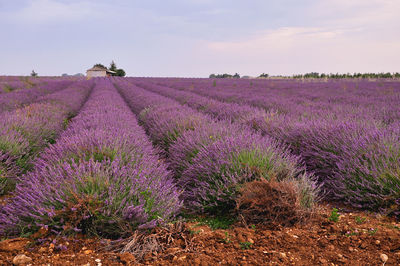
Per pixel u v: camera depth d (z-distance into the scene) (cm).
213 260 208
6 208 257
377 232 249
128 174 302
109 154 362
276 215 280
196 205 317
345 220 284
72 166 320
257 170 325
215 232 256
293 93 1662
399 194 295
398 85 2086
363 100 1132
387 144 362
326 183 389
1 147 423
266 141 405
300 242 237
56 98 1275
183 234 250
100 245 227
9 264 196
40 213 239
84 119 660
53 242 221
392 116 684
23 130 536
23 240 227
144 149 448
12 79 2988
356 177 343
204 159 373
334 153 409
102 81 3872
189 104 1227
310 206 294
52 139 648
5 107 1071
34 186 274
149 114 866
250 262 205
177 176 424
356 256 212
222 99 1456
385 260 203
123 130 511
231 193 309
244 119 705
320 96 1394
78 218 241
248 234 252
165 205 272
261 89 2053
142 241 232
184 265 201
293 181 303
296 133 497
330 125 472
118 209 248
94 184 273
